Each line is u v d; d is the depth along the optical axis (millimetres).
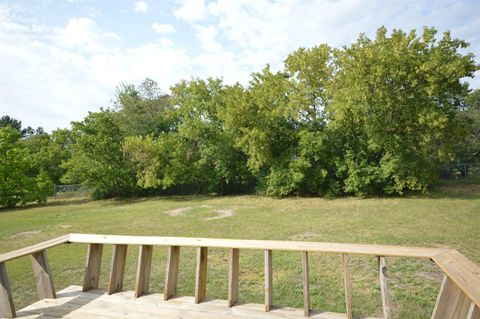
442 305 2182
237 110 15992
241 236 7406
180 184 20781
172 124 25531
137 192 20500
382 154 14633
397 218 8875
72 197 21938
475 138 23594
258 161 16406
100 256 3707
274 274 4727
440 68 12164
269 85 16891
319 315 2811
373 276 4551
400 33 12961
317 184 15859
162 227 8969
